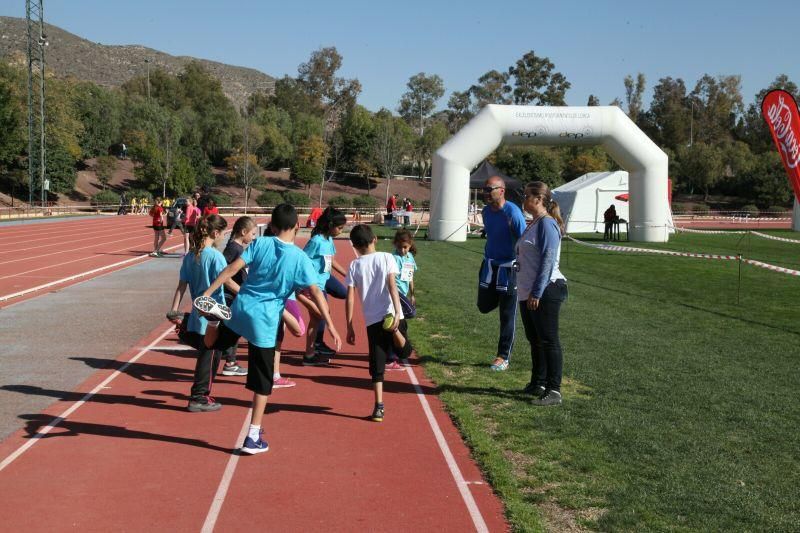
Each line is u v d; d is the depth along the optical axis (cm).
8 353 898
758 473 526
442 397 722
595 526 440
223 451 574
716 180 8919
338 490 500
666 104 12238
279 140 9200
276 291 571
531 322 725
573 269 2006
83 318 1148
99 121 8200
